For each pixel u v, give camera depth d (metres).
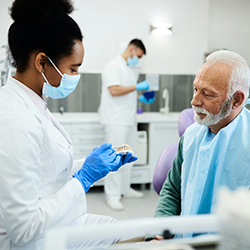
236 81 1.06
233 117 1.14
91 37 3.77
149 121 3.52
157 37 3.96
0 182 0.88
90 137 3.40
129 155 1.33
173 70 4.08
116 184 3.15
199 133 1.22
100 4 3.73
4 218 0.91
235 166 1.08
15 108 0.99
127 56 3.15
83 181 1.11
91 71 3.82
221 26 3.48
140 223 0.50
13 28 1.00
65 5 1.02
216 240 0.51
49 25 0.98
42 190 1.07
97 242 1.22
